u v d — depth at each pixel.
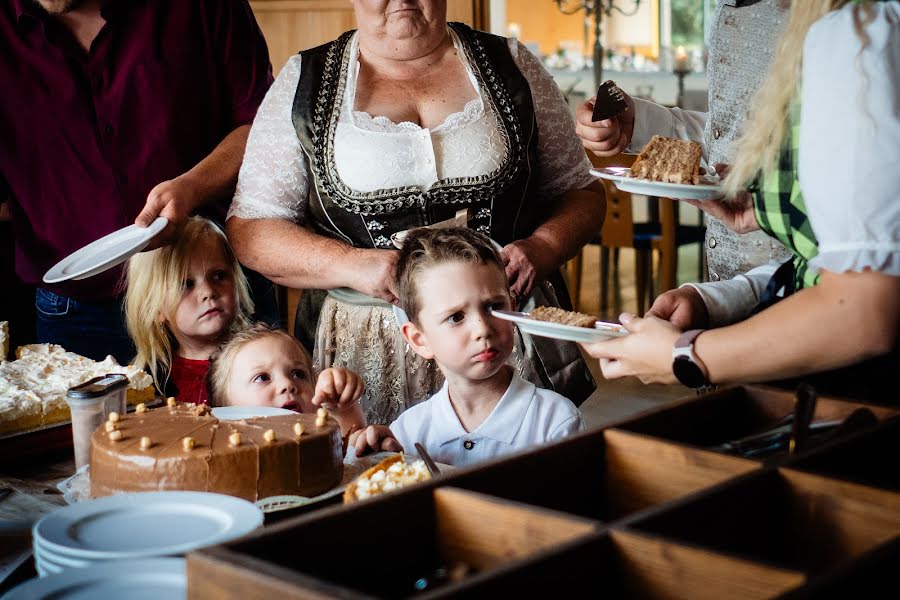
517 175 2.12
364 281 2.03
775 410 1.19
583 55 9.46
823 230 1.09
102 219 2.43
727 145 1.86
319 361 2.19
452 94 2.15
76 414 1.52
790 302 1.13
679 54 7.72
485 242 1.86
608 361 1.30
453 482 0.94
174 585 0.94
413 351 2.11
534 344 2.14
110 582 0.95
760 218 1.29
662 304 1.49
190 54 2.43
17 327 3.23
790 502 0.93
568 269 6.12
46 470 1.66
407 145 2.05
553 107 2.24
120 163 2.40
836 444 1.00
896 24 1.06
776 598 0.68
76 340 2.46
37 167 2.41
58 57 2.34
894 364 1.29
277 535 0.83
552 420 1.84
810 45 1.11
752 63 1.79
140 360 2.30
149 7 2.38
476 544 0.91
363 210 2.09
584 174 2.31
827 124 1.07
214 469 1.29
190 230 2.31
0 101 2.36
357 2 2.08
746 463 0.97
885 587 0.73
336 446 1.41
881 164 1.03
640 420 1.11
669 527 0.85
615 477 1.06
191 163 2.49
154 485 1.28
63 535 1.07
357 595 0.71
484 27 4.31
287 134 2.16
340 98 2.12
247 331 2.05
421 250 1.82
